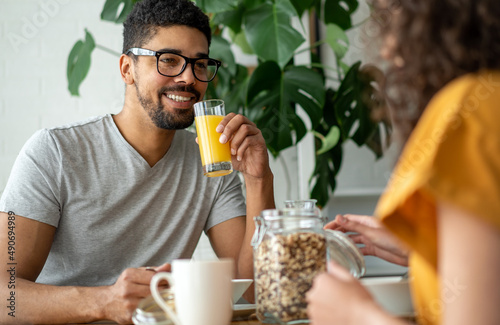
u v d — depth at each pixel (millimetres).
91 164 1542
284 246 846
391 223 594
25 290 1165
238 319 995
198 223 1661
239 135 1426
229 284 821
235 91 2615
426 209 581
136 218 1565
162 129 1571
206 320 793
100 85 3086
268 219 869
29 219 1406
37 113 3027
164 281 1040
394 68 643
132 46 1576
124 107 1626
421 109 627
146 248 1583
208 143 1376
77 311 1088
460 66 593
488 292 487
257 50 2334
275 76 2373
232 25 2416
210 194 1680
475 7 577
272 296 850
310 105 2365
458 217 514
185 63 1516
